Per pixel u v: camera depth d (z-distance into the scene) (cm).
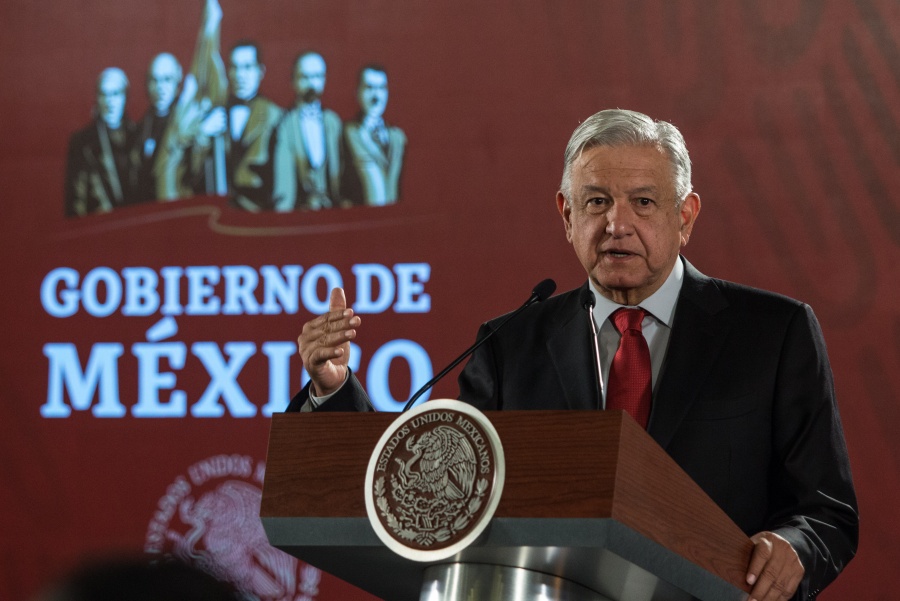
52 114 1766
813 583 566
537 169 1667
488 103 1686
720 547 505
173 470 1662
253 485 1652
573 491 434
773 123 1611
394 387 1645
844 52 1606
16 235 1742
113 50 1769
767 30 1627
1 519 1667
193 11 1759
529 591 477
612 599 518
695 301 698
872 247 1568
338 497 480
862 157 1586
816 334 681
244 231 1709
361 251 1683
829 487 636
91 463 1675
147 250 1722
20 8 1788
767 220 1595
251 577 1620
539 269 1648
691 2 1648
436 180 1683
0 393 1705
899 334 1545
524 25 1689
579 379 689
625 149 689
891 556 1494
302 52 1731
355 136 1708
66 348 1709
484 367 735
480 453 452
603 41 1667
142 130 1748
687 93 1638
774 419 657
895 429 1524
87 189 1745
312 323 598
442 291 1661
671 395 657
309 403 625
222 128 1733
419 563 497
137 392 1688
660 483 462
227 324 1692
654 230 683
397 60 1712
